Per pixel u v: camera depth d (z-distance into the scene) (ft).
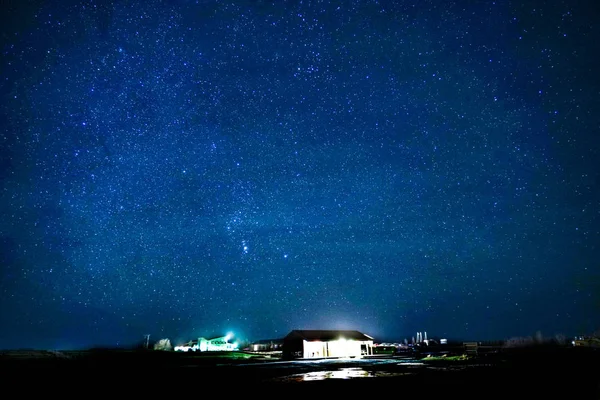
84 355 160.97
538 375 70.85
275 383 66.95
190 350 228.84
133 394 57.26
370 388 59.21
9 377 80.64
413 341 257.96
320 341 168.35
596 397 48.96
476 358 125.29
